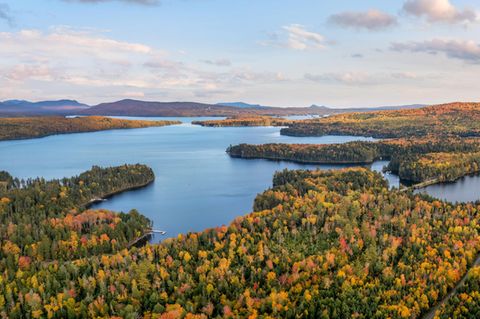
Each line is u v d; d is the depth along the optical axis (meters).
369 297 140.75
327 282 147.62
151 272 159.62
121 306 138.88
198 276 157.62
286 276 154.88
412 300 139.50
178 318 130.00
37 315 134.25
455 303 139.12
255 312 132.12
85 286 148.25
